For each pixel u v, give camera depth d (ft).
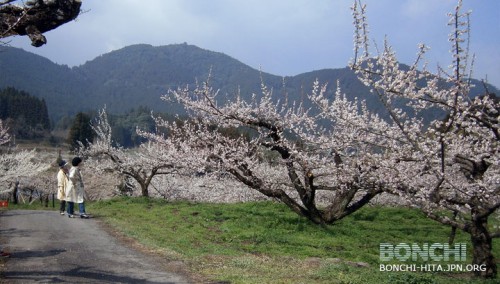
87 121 154.10
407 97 28.71
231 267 28.17
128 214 52.47
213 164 50.37
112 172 92.27
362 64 29.71
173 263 28.45
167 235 38.63
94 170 92.89
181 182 87.51
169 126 59.88
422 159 31.71
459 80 25.85
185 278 24.91
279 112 47.62
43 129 250.37
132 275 24.94
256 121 46.91
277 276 25.96
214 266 28.27
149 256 30.22
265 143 47.44
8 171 105.19
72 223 43.91
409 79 28.71
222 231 42.24
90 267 26.22
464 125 28.89
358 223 50.62
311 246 38.24
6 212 55.31
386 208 61.77
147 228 41.88
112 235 37.78
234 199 74.79
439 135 28.09
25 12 19.54
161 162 68.59
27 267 25.52
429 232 48.29
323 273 26.48
